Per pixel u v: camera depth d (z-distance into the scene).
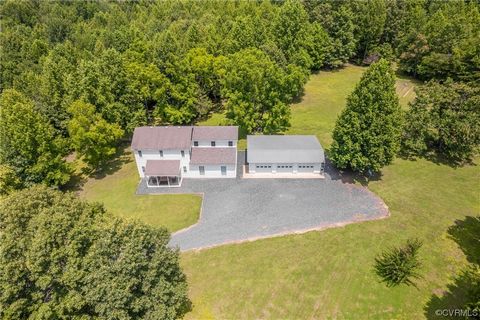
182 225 36.41
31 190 25.12
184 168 44.59
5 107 44.09
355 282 28.52
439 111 45.69
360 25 82.12
